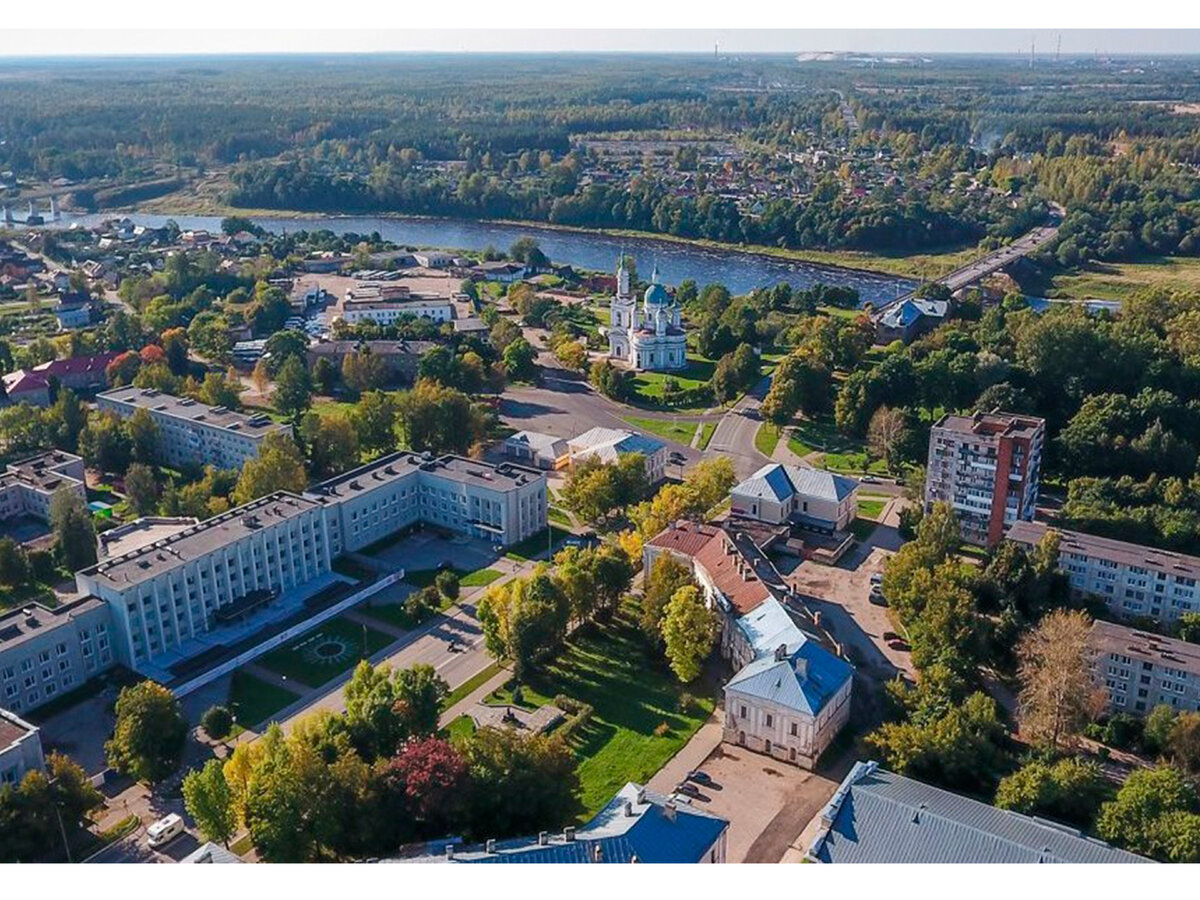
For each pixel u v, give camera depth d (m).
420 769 183.62
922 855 164.38
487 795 184.50
